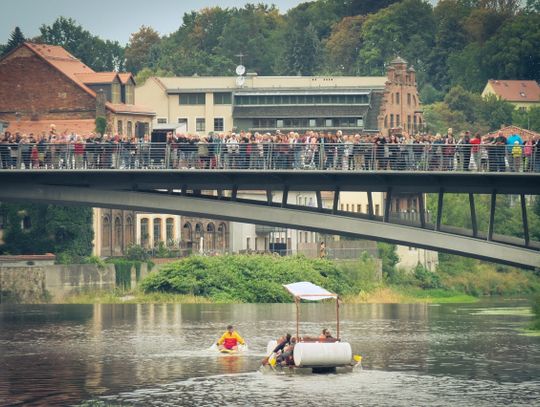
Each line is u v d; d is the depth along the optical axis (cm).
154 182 12975
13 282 19550
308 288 10894
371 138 13362
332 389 9775
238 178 12862
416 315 17112
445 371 10700
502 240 12762
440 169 12312
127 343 12775
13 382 10212
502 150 12362
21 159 12925
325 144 12488
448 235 12500
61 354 11875
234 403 9269
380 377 10331
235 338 12006
